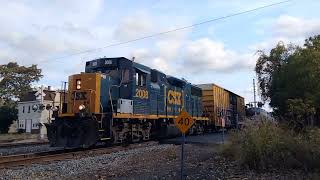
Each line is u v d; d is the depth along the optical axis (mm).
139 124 24859
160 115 27375
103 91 21812
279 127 15414
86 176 12812
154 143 24406
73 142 20531
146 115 25203
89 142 20250
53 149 22469
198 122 35812
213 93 39969
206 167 13953
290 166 13109
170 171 13102
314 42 24844
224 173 12555
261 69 36062
